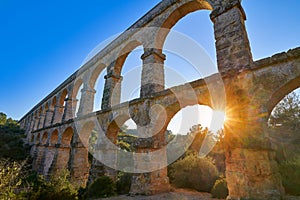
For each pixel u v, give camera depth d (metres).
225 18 8.89
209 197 9.71
